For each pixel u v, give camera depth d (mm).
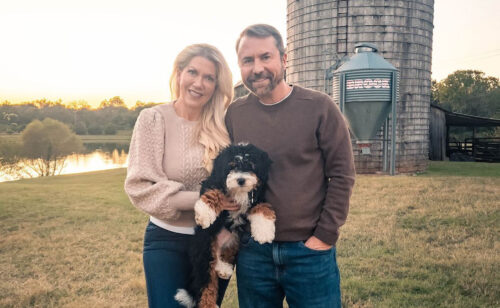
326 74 15383
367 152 12008
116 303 4109
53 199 10227
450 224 6562
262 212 2422
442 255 5168
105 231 7023
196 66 2686
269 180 2523
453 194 8789
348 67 11523
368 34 15047
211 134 2775
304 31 16172
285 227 2449
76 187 12727
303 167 2459
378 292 4172
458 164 19328
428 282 4328
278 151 2500
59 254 5770
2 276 4957
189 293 2576
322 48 15688
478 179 11281
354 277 4535
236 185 2438
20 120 52281
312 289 2438
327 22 15477
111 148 49844
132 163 2609
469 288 4168
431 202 8055
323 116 2416
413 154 16000
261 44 2420
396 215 7230
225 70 2812
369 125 11727
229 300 4172
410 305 3863
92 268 5184
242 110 2711
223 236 2732
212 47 2781
